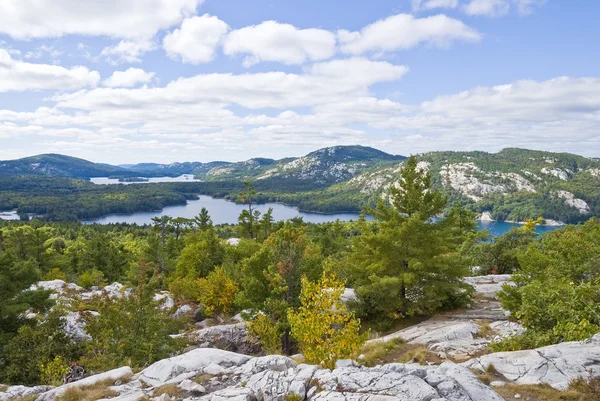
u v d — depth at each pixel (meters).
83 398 10.33
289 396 8.36
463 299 23.94
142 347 17.97
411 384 8.19
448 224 23.20
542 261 19.47
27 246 58.78
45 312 25.58
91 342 18.95
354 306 23.56
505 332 16.27
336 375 9.07
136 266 51.59
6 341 20.98
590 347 10.11
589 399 8.10
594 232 29.81
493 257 42.25
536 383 9.12
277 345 21.53
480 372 10.20
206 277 40.19
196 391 9.70
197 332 26.55
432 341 16.02
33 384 17.16
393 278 20.91
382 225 23.33
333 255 51.62
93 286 42.16
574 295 13.10
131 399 9.49
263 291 24.95
